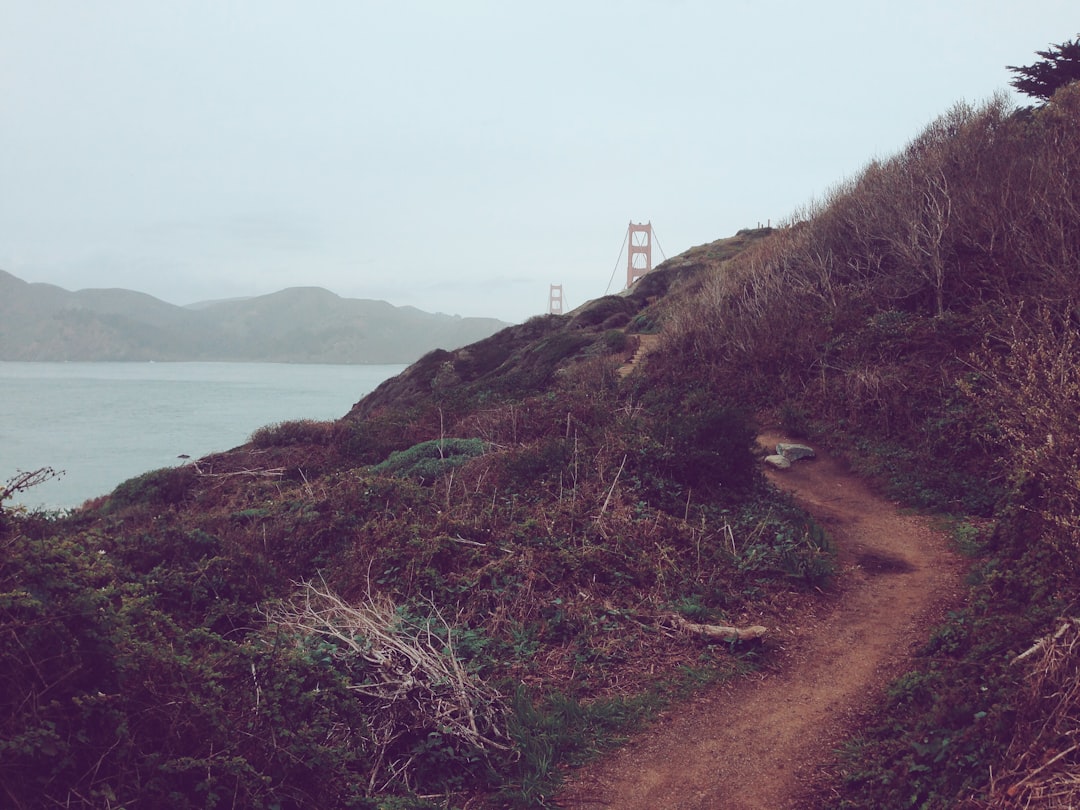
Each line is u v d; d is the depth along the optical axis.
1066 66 33.06
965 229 19.73
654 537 10.43
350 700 5.97
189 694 4.62
